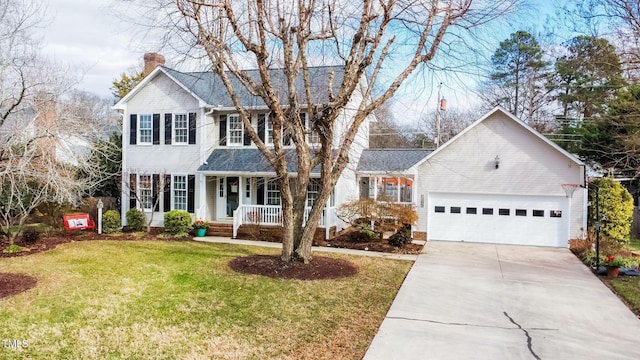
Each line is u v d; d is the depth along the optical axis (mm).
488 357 6703
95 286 10156
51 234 18000
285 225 12305
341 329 7750
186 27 11438
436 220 18719
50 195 15039
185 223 18859
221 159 20125
